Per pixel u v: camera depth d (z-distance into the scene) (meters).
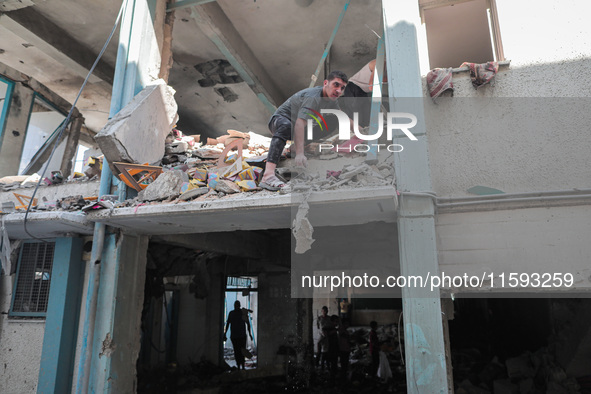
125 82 5.21
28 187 6.16
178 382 7.93
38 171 8.43
